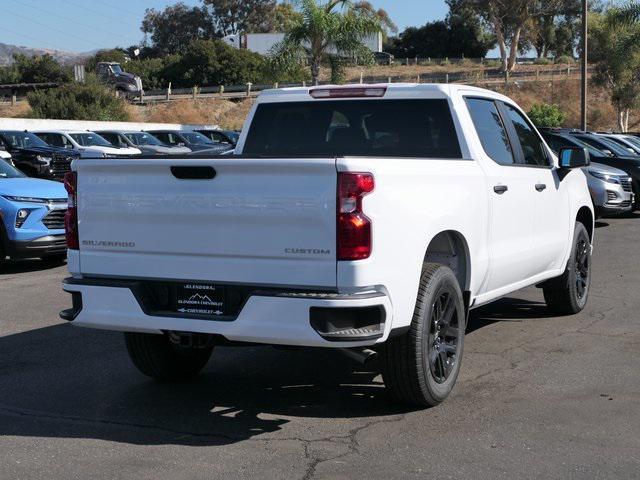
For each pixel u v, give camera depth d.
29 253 11.79
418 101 6.32
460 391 5.85
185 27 112.38
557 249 7.66
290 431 5.09
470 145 6.15
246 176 4.82
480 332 7.69
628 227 16.98
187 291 5.05
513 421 5.20
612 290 9.82
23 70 66.44
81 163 5.33
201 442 4.91
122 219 5.21
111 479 4.37
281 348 5.30
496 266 6.33
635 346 7.10
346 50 34.16
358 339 4.66
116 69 60.91
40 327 8.14
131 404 5.68
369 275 4.67
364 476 4.37
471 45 99.56
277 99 6.75
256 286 4.84
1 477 4.41
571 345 7.15
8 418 5.39
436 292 5.30
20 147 22.11
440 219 5.38
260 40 74.06
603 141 19.69
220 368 6.61
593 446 4.76
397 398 5.38
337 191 4.62
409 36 102.25
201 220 4.95
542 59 89.06
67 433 5.09
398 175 4.93
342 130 6.55
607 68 54.09
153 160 5.04
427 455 4.66
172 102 59.72
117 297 5.20
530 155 7.36
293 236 4.72
